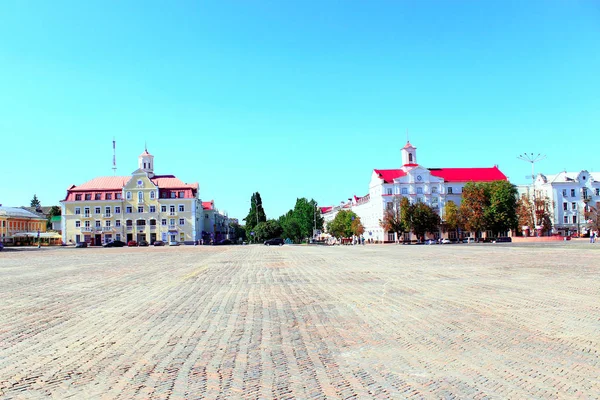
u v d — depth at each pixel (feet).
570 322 31.32
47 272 87.10
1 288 59.52
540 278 58.65
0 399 18.95
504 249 156.56
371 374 21.38
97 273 83.30
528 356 23.56
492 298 42.52
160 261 123.03
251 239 462.60
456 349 25.20
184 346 27.30
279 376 21.34
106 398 18.92
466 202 313.12
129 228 367.45
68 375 22.03
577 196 346.13
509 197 308.81
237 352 25.71
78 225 366.22
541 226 294.87
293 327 32.22
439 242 311.47
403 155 364.38
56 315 38.73
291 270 84.43
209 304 43.83
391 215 316.19
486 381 20.02
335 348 26.13
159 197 370.53
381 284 56.95
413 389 19.27
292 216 487.61
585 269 70.28
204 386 20.15
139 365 23.47
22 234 367.04
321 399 18.40
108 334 30.94
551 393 18.47
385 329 30.68
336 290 52.39
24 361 24.63
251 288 56.59
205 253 180.65
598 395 18.17
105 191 370.53
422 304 40.45
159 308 41.75
